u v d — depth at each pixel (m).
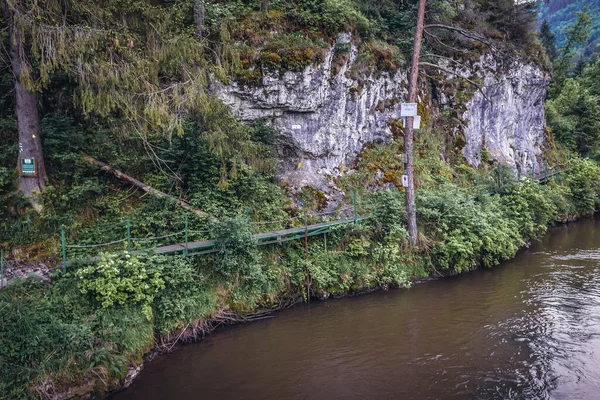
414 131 17.53
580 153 31.19
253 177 12.28
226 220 10.18
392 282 12.57
